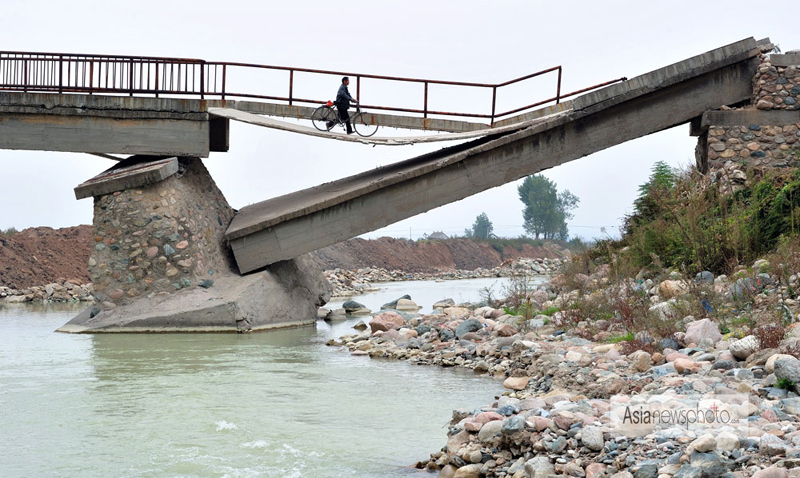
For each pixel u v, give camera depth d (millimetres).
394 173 25438
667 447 7438
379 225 24359
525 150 24078
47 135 24750
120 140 24953
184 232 23562
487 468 8086
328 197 24703
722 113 23562
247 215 27141
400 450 9477
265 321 23469
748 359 10977
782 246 17156
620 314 16547
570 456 7785
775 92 23344
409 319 21922
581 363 12922
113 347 18906
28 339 20625
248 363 16344
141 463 8961
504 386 13172
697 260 19281
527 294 23016
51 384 13789
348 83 24812
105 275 23297
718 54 23672
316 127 25250
